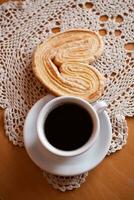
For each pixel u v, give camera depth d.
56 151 0.46
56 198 0.49
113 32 0.60
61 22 0.60
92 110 0.48
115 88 0.56
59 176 0.50
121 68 0.57
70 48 0.57
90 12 0.61
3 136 0.52
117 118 0.53
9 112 0.53
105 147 0.50
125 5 0.62
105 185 0.50
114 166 0.51
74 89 0.54
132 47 0.59
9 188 0.49
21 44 0.58
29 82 0.56
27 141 0.50
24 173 0.50
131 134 0.53
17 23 0.60
